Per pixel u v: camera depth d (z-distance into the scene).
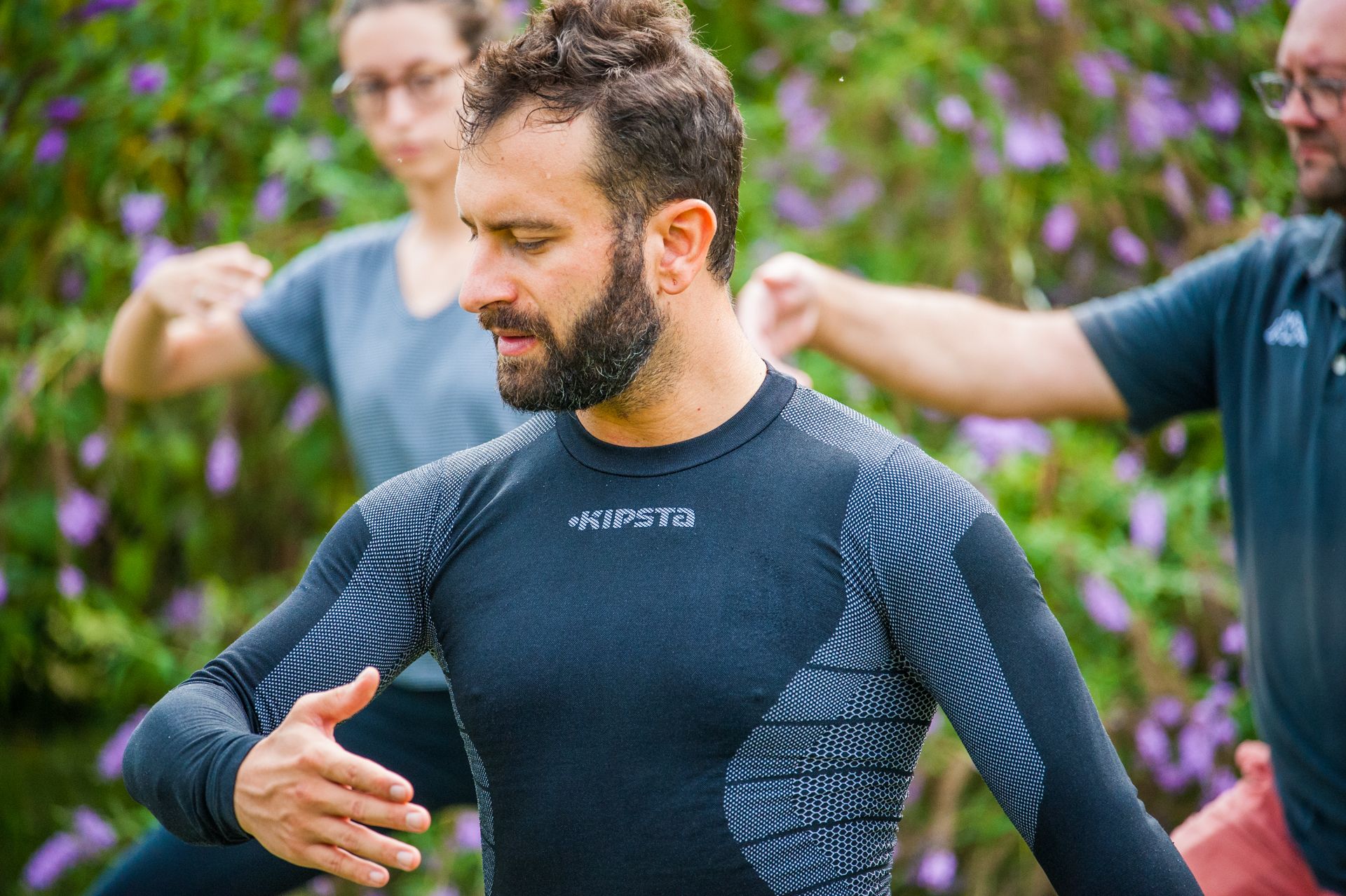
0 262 8.92
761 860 3.20
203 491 9.05
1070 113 8.50
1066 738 3.21
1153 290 5.77
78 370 8.34
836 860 3.26
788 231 8.35
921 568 3.24
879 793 3.35
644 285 3.26
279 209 8.21
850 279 6.02
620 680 3.21
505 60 3.22
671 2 3.49
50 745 10.58
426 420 5.71
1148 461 8.55
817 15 8.75
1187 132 8.38
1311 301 5.11
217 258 6.33
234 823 3.13
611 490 3.41
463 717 3.40
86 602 8.87
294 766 2.97
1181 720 7.25
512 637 3.31
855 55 8.52
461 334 5.74
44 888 8.22
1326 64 4.97
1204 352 5.54
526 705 3.27
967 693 3.24
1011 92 8.20
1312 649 4.88
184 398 9.01
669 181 3.25
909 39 8.34
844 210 8.28
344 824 2.97
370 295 6.12
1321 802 4.98
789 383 3.53
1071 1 8.36
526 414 5.56
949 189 8.31
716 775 3.19
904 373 5.92
